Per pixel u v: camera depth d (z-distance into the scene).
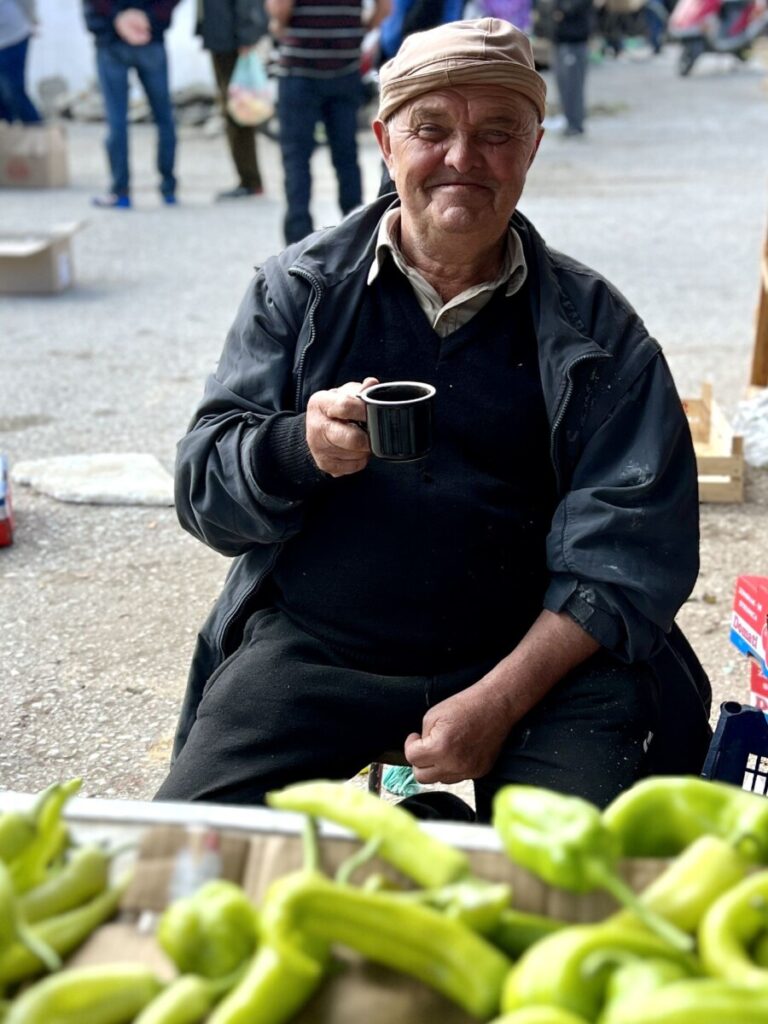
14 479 4.76
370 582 2.20
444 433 2.18
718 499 4.47
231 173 11.76
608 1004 1.11
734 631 2.51
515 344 2.19
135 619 3.80
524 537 2.21
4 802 1.48
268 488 2.11
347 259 2.24
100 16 9.55
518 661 2.13
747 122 14.14
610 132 13.52
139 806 1.43
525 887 1.31
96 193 10.74
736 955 1.14
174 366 6.16
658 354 2.19
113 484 4.67
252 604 2.36
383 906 1.20
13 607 3.87
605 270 7.86
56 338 6.67
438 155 2.09
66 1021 1.13
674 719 2.26
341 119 7.17
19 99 11.45
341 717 2.17
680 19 18.31
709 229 9.05
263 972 1.17
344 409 1.99
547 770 2.10
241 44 9.75
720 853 1.28
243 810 1.42
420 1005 1.21
